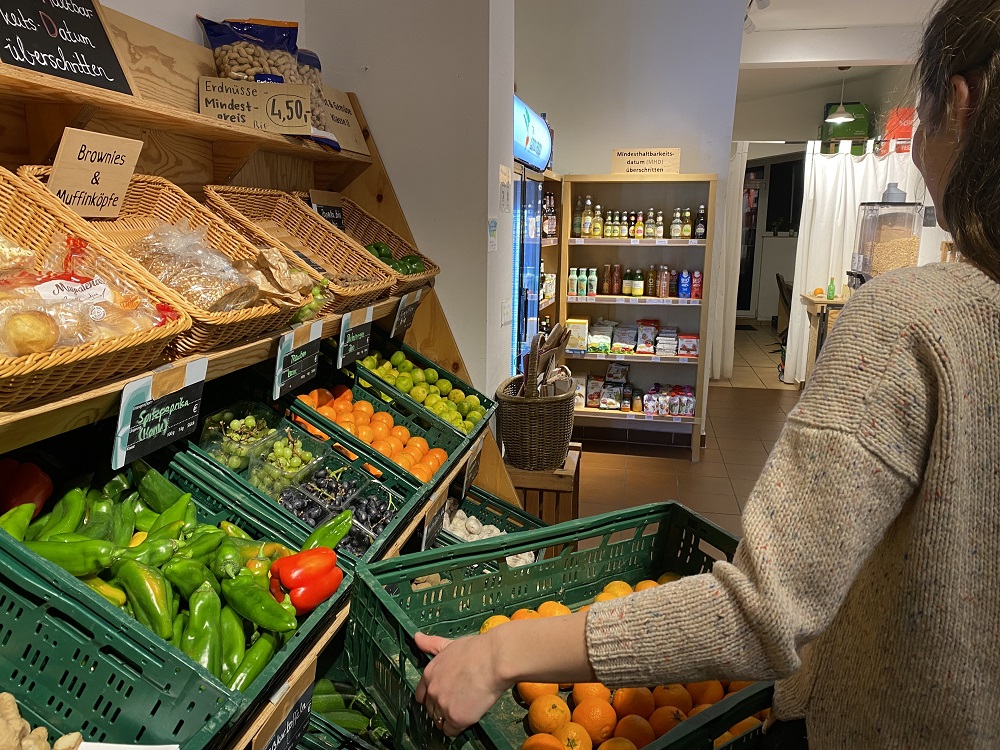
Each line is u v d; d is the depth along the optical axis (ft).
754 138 37.04
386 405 8.48
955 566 2.48
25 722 3.16
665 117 19.13
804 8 22.45
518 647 2.97
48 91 4.37
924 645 2.59
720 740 4.32
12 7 4.42
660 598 2.71
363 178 9.90
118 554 4.03
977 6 2.41
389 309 8.48
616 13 18.83
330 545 5.25
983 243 2.46
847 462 2.40
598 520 5.75
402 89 9.61
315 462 6.45
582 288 19.25
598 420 20.02
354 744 5.90
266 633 4.32
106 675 3.38
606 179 18.25
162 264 5.12
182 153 6.98
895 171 25.76
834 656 2.99
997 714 2.64
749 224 47.21
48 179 4.65
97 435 4.96
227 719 3.35
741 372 30.53
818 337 23.50
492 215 10.07
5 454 4.60
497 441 12.00
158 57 6.42
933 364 2.39
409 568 4.88
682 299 18.72
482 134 9.53
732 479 17.25
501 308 11.25
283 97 7.07
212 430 6.05
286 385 5.98
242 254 5.91
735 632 2.51
